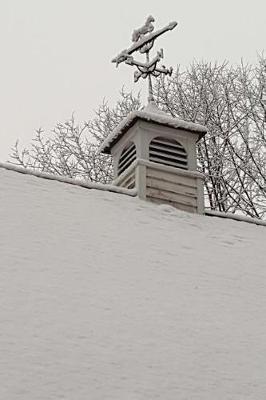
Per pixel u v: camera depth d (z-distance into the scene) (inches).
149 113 397.4
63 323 245.3
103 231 330.3
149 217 361.4
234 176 681.0
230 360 251.0
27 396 202.1
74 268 288.2
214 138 707.4
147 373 229.3
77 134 744.3
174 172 390.3
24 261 281.4
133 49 427.8
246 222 397.1
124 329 252.8
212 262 333.7
